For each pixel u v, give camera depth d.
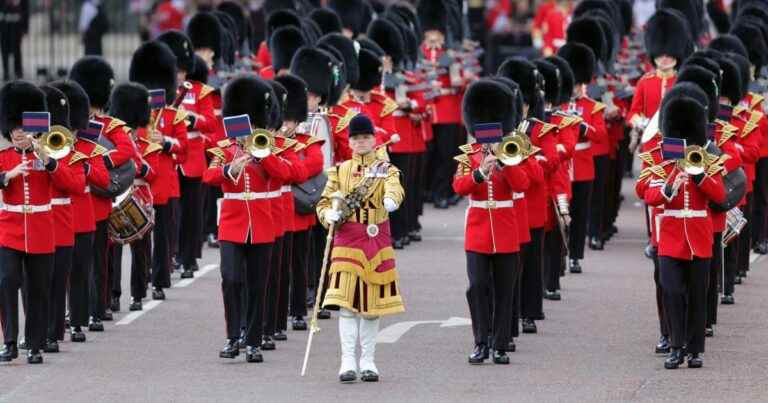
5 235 60.19
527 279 65.75
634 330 66.56
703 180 58.53
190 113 76.25
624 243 89.62
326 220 56.88
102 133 66.06
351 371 57.22
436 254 86.06
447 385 56.72
